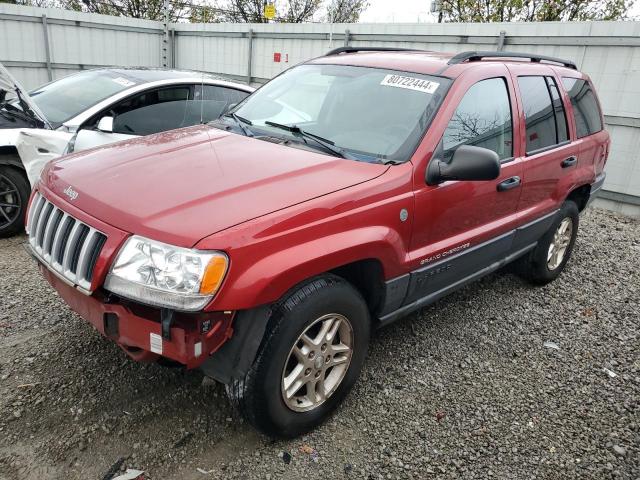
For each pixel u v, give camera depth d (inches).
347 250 102.5
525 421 120.7
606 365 147.0
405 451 108.7
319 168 111.8
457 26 350.6
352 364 115.2
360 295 111.6
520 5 512.7
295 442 108.8
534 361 146.0
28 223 116.0
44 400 113.3
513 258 169.0
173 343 89.4
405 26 373.4
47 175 116.9
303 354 103.7
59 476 95.4
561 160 173.2
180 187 100.2
